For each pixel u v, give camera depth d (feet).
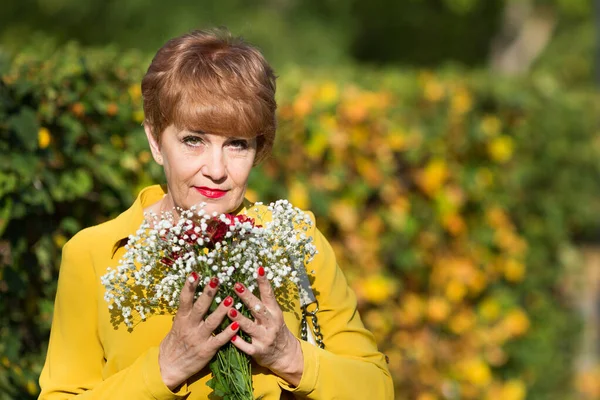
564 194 25.12
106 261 7.84
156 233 7.20
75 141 12.48
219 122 7.25
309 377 7.64
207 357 7.29
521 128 22.62
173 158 7.50
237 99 7.29
